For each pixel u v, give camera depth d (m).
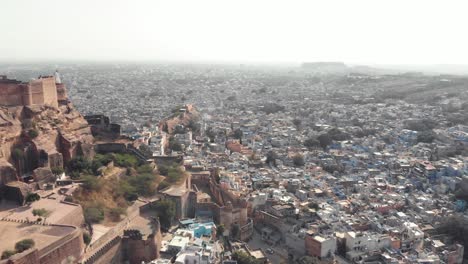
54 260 92.44
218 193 158.62
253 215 156.38
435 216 155.12
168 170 165.50
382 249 129.75
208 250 119.38
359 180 192.38
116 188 139.88
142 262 113.38
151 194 147.75
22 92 142.38
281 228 143.12
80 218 115.12
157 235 121.06
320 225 138.12
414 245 133.75
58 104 165.75
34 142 135.38
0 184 117.69
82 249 101.50
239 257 120.12
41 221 104.94
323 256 124.81
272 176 193.12
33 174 127.38
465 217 149.75
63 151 148.38
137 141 192.38
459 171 197.25
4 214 109.31
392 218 147.00
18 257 83.88
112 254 111.88
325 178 193.00
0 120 130.00
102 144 167.88
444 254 129.38
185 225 139.00
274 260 128.12
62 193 124.56
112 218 124.25
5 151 127.06
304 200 165.00
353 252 125.88
